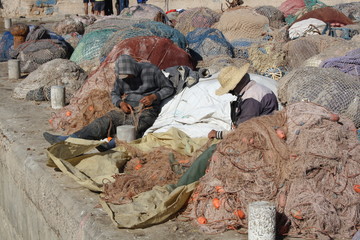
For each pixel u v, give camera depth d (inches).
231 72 210.2
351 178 163.5
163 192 185.9
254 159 165.3
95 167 217.6
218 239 155.9
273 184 161.5
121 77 267.9
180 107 265.3
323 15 421.7
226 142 172.7
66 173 212.2
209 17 522.9
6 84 450.0
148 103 261.3
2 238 311.4
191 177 184.7
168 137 236.2
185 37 402.9
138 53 331.9
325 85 234.8
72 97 324.5
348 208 160.2
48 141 251.6
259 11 504.7
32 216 234.4
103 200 184.4
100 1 788.0
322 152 162.7
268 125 170.4
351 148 168.6
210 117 249.8
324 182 162.2
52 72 367.2
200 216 165.9
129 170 218.1
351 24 420.2
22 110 339.0
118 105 263.3
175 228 163.6
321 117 169.5
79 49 456.8
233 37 466.6
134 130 249.0
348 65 258.7
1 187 298.2
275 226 148.2
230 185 165.0
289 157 163.3
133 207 177.2
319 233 154.9
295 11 536.4
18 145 263.3
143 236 159.9
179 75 277.4
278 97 254.8
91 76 312.2
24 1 1036.5
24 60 505.4
